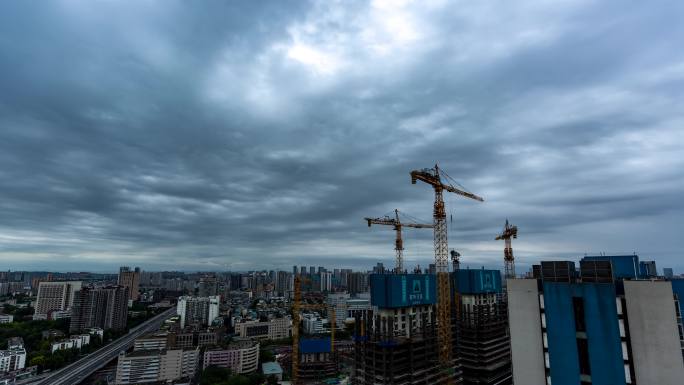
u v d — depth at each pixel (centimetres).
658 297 8006
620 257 12319
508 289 9806
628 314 8250
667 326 7838
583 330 8694
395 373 18650
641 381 7925
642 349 8006
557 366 8888
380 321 19662
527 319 9444
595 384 8375
